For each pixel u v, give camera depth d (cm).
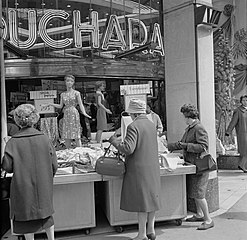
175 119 531
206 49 506
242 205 541
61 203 418
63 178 404
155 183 384
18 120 337
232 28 1134
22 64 1119
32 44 982
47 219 338
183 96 518
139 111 390
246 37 1123
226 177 771
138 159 379
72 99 609
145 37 1091
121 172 383
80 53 1198
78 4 1271
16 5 1080
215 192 512
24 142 330
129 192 381
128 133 377
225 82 902
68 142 610
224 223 455
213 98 514
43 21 999
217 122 909
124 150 371
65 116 611
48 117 719
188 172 429
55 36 1079
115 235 427
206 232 423
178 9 520
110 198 431
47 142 340
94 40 1020
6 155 326
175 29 527
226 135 836
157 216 444
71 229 421
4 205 438
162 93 1313
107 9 1314
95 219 455
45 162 334
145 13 1305
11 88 1191
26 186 323
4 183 366
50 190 336
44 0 1213
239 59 1124
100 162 390
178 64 525
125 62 1246
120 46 998
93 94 1266
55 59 1164
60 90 1186
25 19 1012
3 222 432
